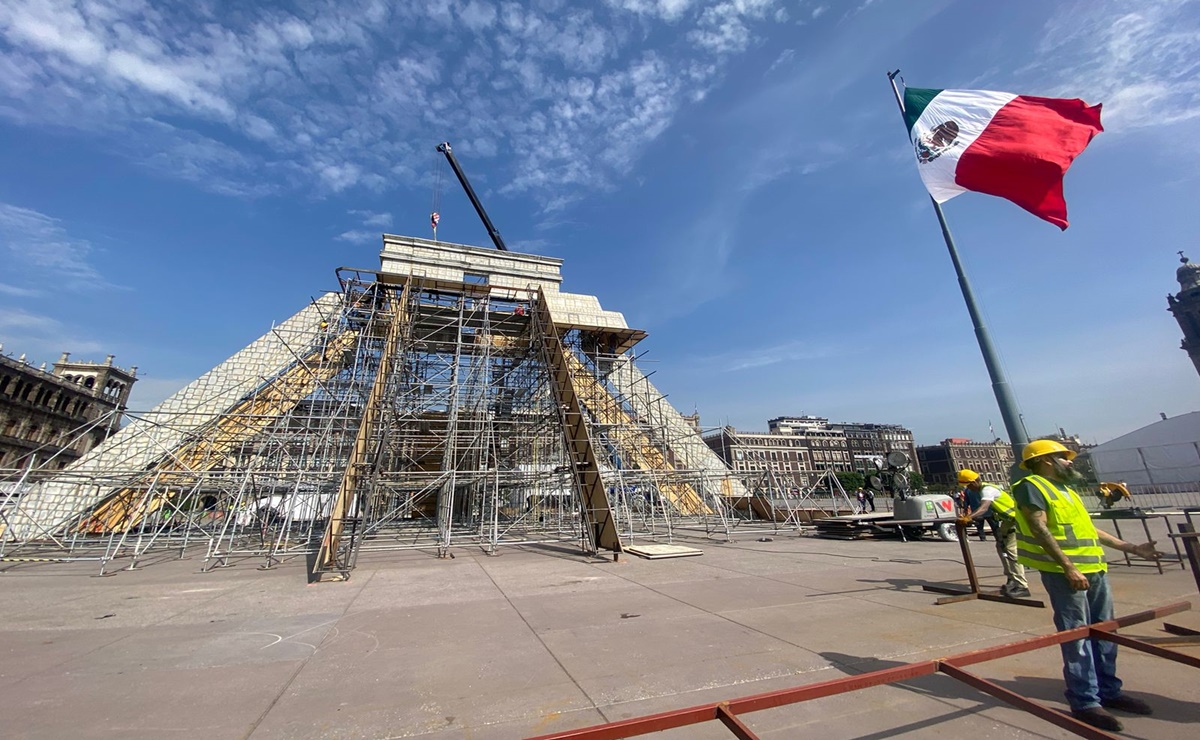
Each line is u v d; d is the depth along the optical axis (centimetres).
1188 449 1792
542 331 2075
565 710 387
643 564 1128
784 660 482
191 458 1891
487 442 1994
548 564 1155
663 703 394
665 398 2780
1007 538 698
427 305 2266
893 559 1120
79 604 796
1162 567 864
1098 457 1981
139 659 525
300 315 2253
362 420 1387
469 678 460
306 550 1505
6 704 411
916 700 388
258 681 461
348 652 542
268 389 2092
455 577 998
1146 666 440
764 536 1741
